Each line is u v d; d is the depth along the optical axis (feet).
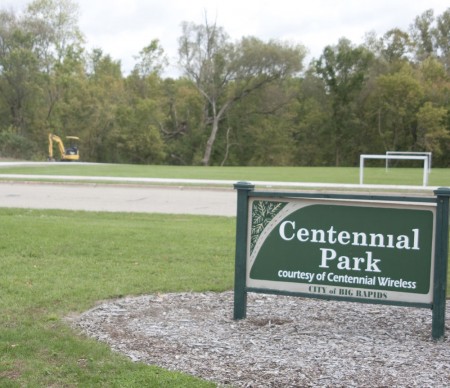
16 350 14.32
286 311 18.75
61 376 12.88
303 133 214.28
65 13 194.90
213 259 26.43
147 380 12.62
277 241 17.03
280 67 193.77
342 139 207.82
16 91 179.42
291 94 204.44
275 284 17.11
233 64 193.47
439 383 12.65
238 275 17.44
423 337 16.14
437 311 15.71
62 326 16.34
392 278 16.03
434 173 107.96
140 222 37.73
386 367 13.60
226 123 207.41
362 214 16.19
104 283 21.52
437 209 15.51
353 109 203.51
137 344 15.10
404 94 192.13
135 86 213.66
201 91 198.49
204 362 13.83
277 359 14.05
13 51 175.63
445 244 15.51
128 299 19.75
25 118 186.09
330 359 14.11
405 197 15.66
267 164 208.64
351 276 16.37
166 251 27.78
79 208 47.06
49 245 28.02
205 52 194.80
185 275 23.29
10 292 19.89
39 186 67.10
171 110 209.46
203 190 65.05
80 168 106.01
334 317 18.16
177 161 207.72
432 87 195.21
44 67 187.83
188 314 18.12
